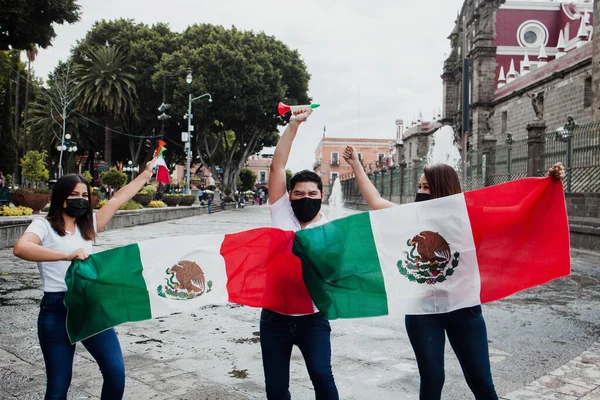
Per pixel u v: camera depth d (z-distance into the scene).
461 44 49.59
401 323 6.91
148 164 3.82
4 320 6.86
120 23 47.44
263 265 3.46
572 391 4.43
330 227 3.45
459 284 3.40
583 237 15.78
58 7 18.62
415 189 36.59
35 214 19.23
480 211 3.46
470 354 3.27
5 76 36.31
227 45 44.72
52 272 3.29
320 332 3.27
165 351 5.63
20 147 54.78
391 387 4.57
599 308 7.94
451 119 51.91
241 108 44.28
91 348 3.30
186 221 29.44
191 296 3.52
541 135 19.58
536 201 3.47
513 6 44.09
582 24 34.12
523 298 8.70
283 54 47.28
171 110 43.66
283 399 3.27
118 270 3.41
